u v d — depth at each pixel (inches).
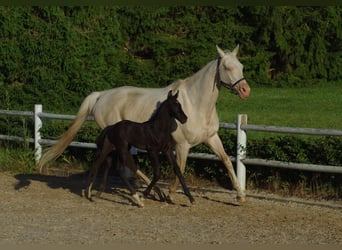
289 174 380.2
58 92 709.9
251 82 1253.7
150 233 289.1
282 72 1283.2
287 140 379.6
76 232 291.1
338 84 1268.5
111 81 773.3
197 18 1190.3
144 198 358.0
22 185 406.3
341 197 360.2
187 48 1114.1
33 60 690.8
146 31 1131.9
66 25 715.4
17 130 491.8
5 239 278.4
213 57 1115.3
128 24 1125.7
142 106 362.9
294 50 1262.3
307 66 1275.8
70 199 366.6
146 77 1058.1
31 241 275.0
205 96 340.2
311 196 366.0
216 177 400.8
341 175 366.0
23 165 461.4
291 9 1246.3
